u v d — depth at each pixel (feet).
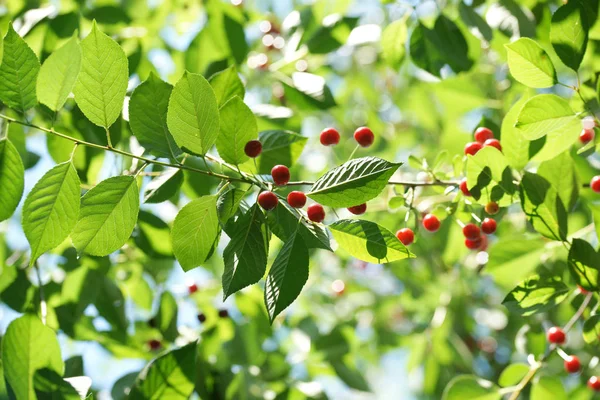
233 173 10.27
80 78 6.59
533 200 8.16
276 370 12.72
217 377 12.02
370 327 17.66
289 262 6.57
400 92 18.62
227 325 12.67
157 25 14.01
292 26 12.78
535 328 10.65
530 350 10.55
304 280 6.50
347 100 18.81
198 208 6.81
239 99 7.02
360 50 18.30
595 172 10.63
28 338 7.65
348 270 17.74
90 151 10.21
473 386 10.25
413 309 17.30
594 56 10.04
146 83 7.02
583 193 10.75
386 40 11.69
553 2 11.96
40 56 10.73
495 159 7.92
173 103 6.44
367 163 6.63
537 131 7.82
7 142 6.81
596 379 10.34
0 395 7.64
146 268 12.76
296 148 8.61
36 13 11.13
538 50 7.63
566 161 8.63
